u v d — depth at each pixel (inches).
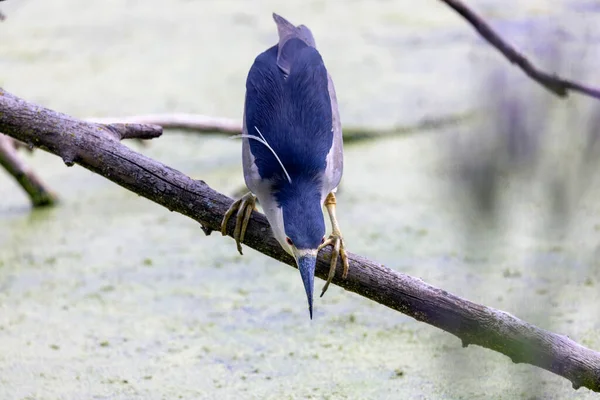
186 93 711.1
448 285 430.3
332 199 311.1
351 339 394.6
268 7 939.3
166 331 406.6
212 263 478.3
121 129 316.5
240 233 296.0
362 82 720.3
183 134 669.9
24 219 544.1
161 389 359.6
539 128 290.8
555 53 401.1
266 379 364.8
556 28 493.0
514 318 282.4
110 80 745.0
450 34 816.9
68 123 304.8
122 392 357.7
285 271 469.4
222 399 350.9
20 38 859.4
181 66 778.2
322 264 290.5
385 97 686.5
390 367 369.7
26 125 303.6
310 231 273.1
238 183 561.9
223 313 422.6
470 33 810.8
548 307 393.7
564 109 378.3
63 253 493.4
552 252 458.9
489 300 409.7
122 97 704.4
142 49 822.5
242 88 717.3
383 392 350.9
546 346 279.4
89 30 877.8
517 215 467.8
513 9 811.4
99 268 473.7
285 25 327.3
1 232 524.1
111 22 901.8
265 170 288.8
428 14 884.6
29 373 372.2
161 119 485.1
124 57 802.8
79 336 403.2
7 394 356.2
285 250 289.1
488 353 373.7
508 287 425.1
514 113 286.0
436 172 552.4
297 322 411.8
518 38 694.5
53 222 538.0
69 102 697.0
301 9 926.4
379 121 647.8
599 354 280.4
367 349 385.1
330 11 913.5
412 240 487.2
